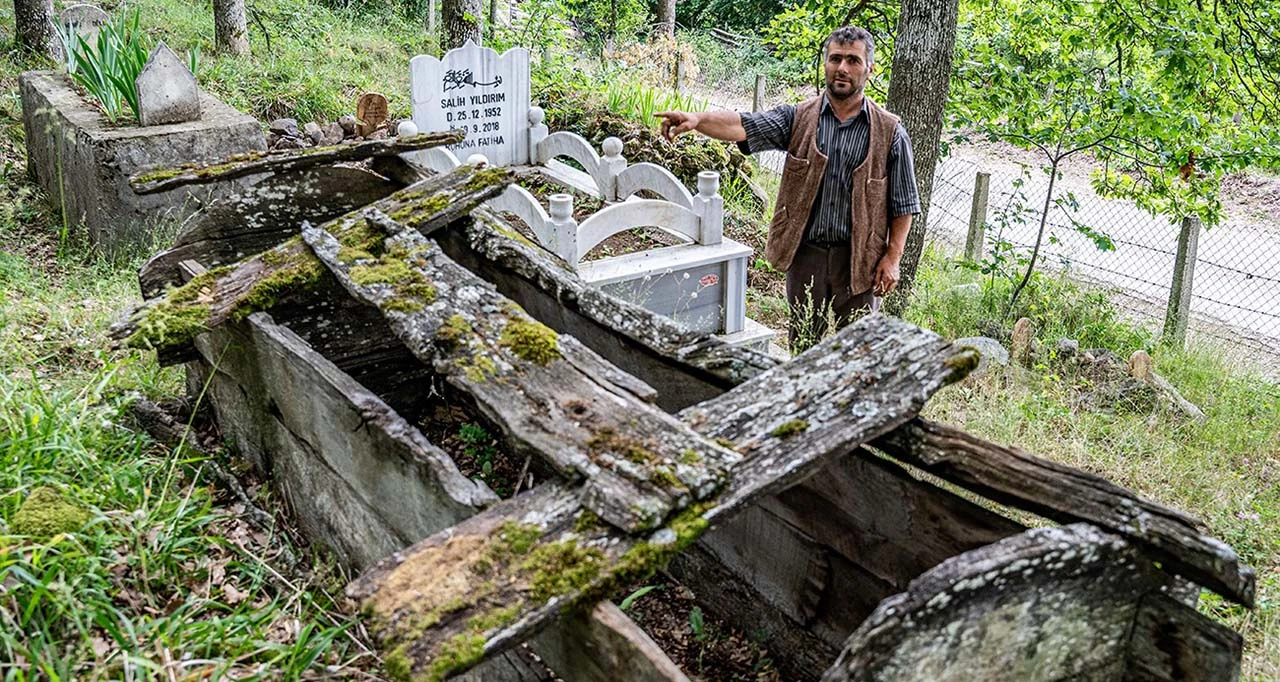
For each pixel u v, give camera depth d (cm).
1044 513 210
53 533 267
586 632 200
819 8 783
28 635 249
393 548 274
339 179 413
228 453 367
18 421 321
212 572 295
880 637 173
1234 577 189
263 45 1030
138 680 238
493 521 209
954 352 221
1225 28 697
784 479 207
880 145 431
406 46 1282
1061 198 729
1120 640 210
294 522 332
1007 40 738
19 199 643
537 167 667
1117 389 541
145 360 424
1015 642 193
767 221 759
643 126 795
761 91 1190
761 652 294
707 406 229
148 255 576
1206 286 911
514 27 1107
